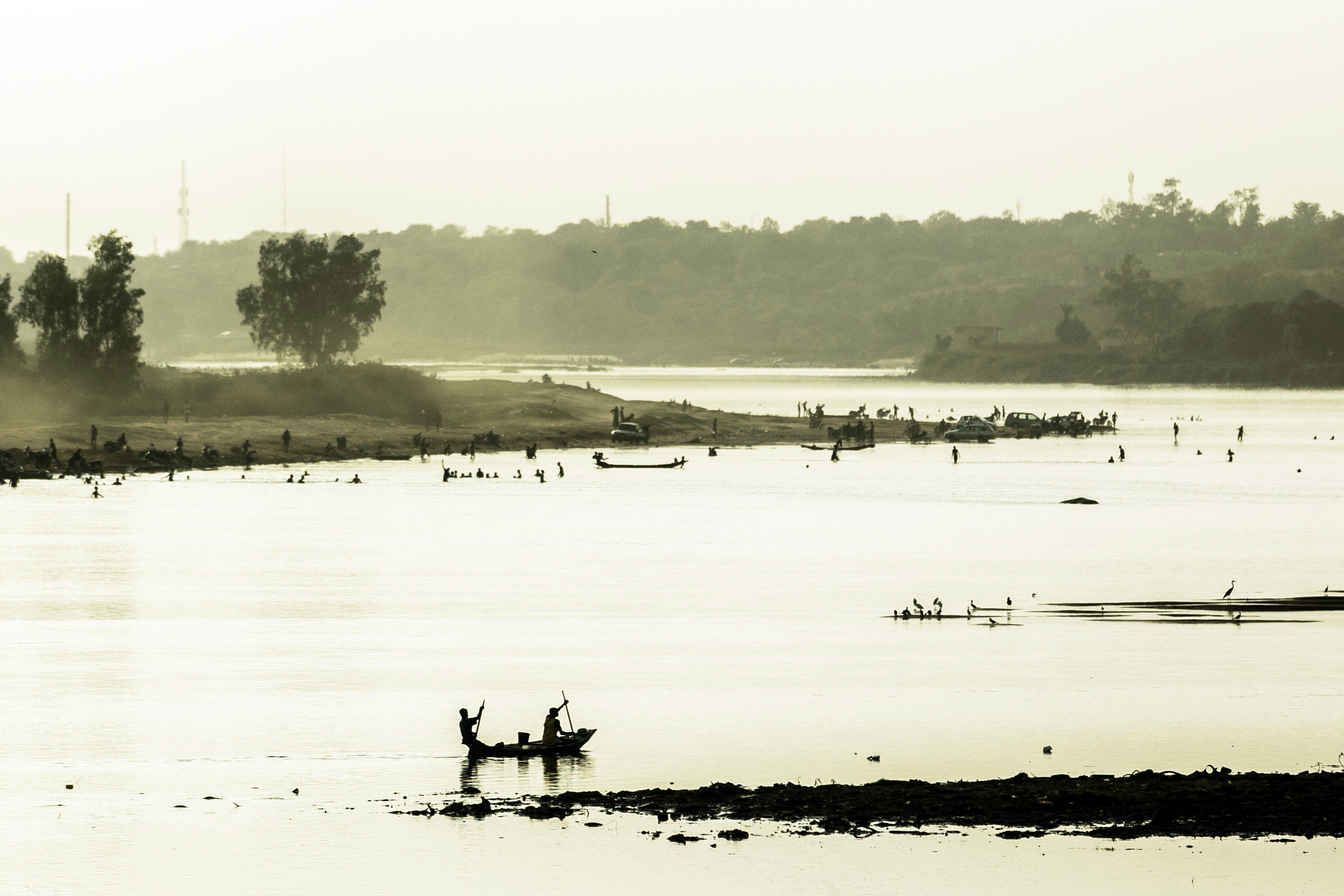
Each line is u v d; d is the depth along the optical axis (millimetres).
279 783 124562
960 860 105625
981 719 147875
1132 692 161250
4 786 123625
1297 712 151125
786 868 104625
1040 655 183250
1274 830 110688
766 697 158500
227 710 151000
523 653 184125
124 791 122562
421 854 107750
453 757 133375
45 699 155250
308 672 171000
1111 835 110312
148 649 184375
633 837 110875
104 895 100312
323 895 100500
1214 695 159500
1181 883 101312
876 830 111938
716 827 112938
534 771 128750
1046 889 100625
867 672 172500
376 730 142625
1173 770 128875
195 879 103000
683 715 149625
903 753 134875
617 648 187625
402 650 184875
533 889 101375
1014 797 118438
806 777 127438
